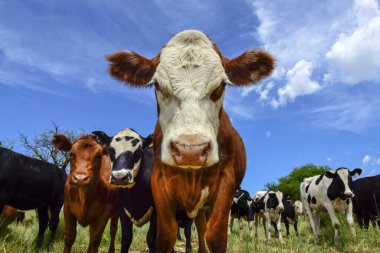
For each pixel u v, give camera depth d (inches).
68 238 79.3
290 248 97.4
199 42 46.4
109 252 96.7
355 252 107.8
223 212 48.6
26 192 110.3
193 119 40.2
